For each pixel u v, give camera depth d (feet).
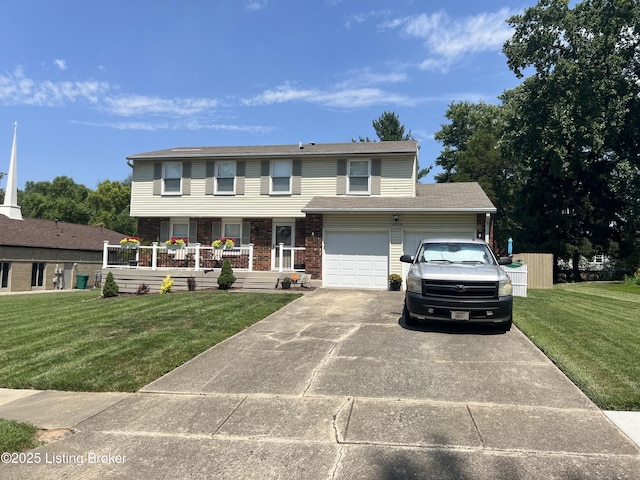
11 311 39.55
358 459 12.39
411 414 15.37
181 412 16.01
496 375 19.25
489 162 116.78
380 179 60.23
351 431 14.17
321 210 51.13
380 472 11.68
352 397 17.02
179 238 63.52
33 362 22.21
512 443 13.23
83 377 19.81
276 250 63.72
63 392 18.40
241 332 27.86
